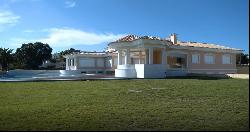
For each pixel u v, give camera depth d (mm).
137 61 43812
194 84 22844
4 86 21359
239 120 9516
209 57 44812
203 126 8695
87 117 10078
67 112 11000
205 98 14664
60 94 16391
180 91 17781
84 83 24016
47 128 8562
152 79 29562
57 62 91125
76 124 9031
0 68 73000
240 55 56875
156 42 35250
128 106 12289
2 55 71875
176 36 43906
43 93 16891
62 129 8438
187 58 42344
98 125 8875
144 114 10578
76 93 16859
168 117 10039
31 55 85188
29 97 15156
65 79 29094
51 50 89000
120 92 17344
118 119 9742
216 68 45594
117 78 30516
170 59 40625
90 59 48625
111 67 47594
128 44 35625
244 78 31812
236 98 14578
